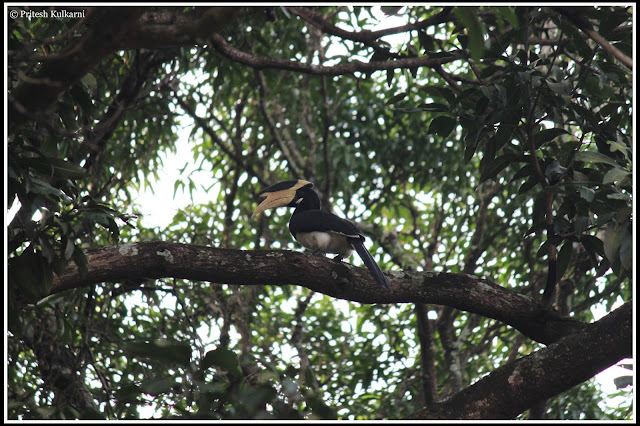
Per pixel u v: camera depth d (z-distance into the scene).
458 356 14.12
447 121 8.53
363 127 16.03
